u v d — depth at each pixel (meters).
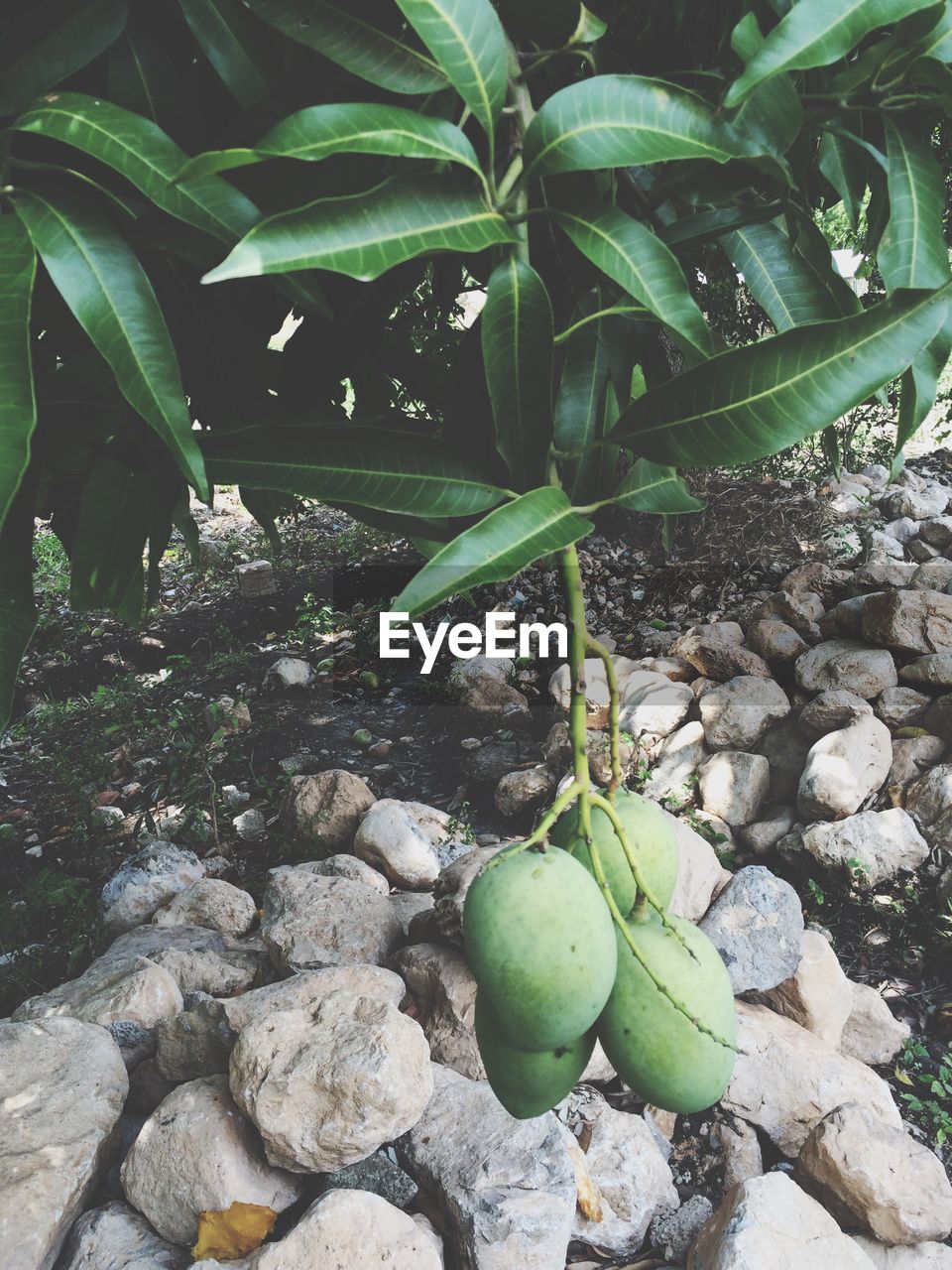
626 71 0.97
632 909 0.61
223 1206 1.42
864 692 2.85
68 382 0.92
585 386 0.78
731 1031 0.60
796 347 0.55
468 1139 1.52
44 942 2.35
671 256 0.59
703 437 0.58
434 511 0.65
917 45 0.69
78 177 0.65
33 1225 1.36
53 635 4.44
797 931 1.96
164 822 2.95
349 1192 1.38
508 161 0.63
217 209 0.63
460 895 1.86
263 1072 1.48
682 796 2.79
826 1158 1.57
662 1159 1.65
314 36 0.65
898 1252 1.51
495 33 0.57
